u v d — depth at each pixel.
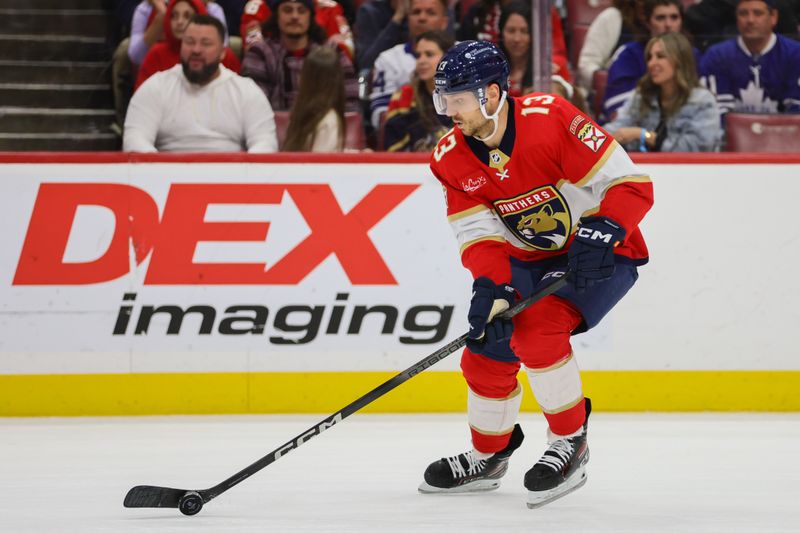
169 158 14.50
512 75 15.54
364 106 16.17
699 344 14.82
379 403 14.77
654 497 9.28
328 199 14.64
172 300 14.54
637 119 15.84
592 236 8.17
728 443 12.30
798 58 16.02
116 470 10.77
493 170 8.60
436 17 15.96
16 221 14.40
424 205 14.73
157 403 14.56
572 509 8.75
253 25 16.14
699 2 16.17
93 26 17.23
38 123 16.52
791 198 14.82
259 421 14.04
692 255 14.79
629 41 16.16
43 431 13.28
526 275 9.20
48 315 14.43
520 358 8.73
